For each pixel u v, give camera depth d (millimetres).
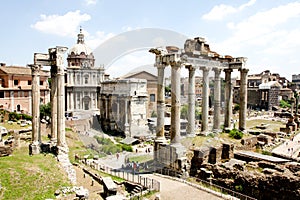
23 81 87688
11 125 61969
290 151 56094
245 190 29734
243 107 53031
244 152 41438
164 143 33344
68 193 25172
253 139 49719
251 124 96812
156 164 32406
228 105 51562
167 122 64375
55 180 27125
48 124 66000
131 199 24594
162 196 25625
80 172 32594
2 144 37562
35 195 23672
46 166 29844
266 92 157000
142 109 47469
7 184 24016
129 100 44406
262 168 34062
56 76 36688
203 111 43312
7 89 81625
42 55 37062
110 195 25094
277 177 28391
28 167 28141
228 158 37906
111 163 31281
